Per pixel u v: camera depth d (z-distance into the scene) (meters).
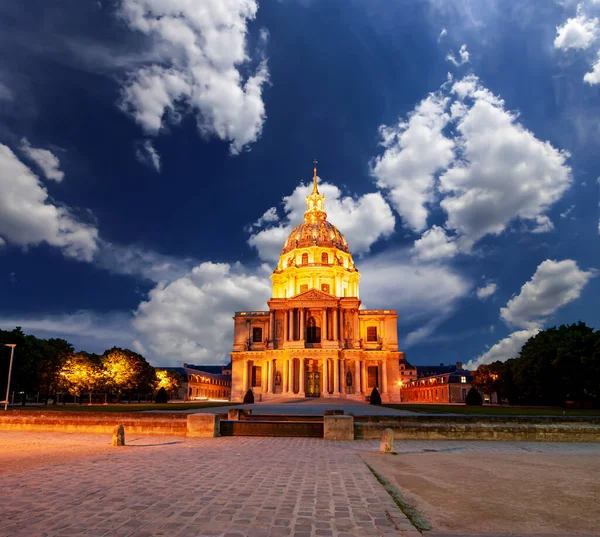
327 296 104.75
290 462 15.59
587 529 8.77
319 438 23.28
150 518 9.04
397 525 8.81
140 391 105.94
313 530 8.49
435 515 9.55
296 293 118.12
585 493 11.42
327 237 124.62
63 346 87.75
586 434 22.88
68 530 8.30
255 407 62.28
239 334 110.94
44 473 13.30
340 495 10.98
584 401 73.81
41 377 76.81
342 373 100.69
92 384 84.75
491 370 117.44
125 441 21.53
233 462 15.48
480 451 19.19
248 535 8.17
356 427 23.09
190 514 9.34
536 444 21.72
